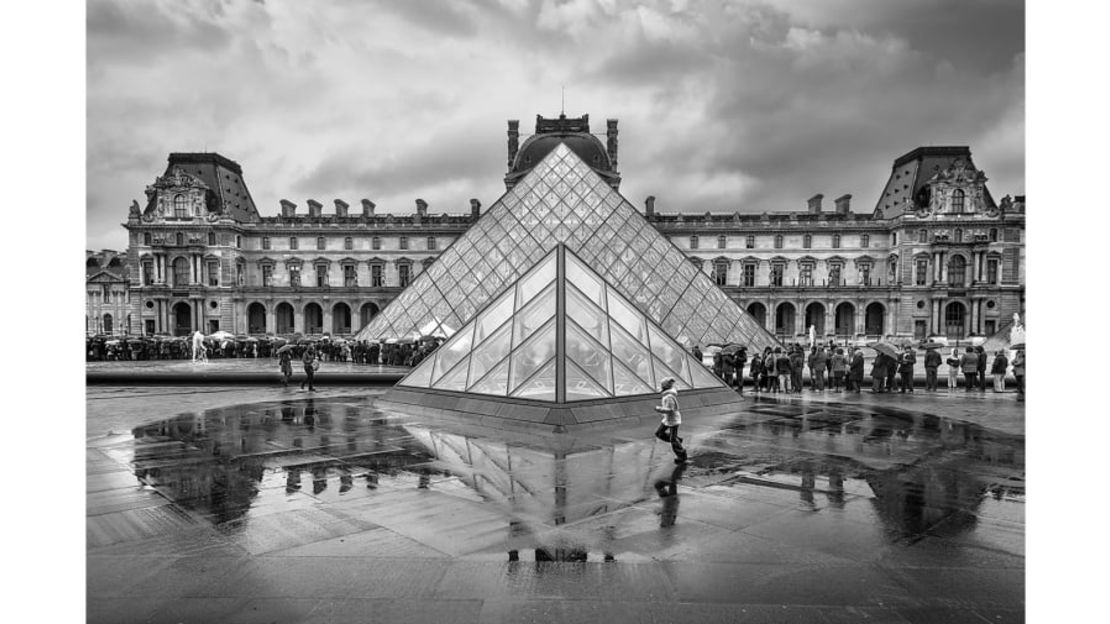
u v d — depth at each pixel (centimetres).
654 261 5850
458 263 6197
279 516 1133
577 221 6156
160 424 2177
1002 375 3519
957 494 1292
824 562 934
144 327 12644
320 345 6888
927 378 3562
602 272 5709
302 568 905
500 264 5994
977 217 11925
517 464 1545
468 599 811
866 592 839
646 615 772
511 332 2544
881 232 12744
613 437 1917
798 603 807
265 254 13425
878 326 13388
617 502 1223
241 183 14538
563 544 998
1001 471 1492
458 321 5762
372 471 1468
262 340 7850
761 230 12962
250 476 1420
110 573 884
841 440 1898
